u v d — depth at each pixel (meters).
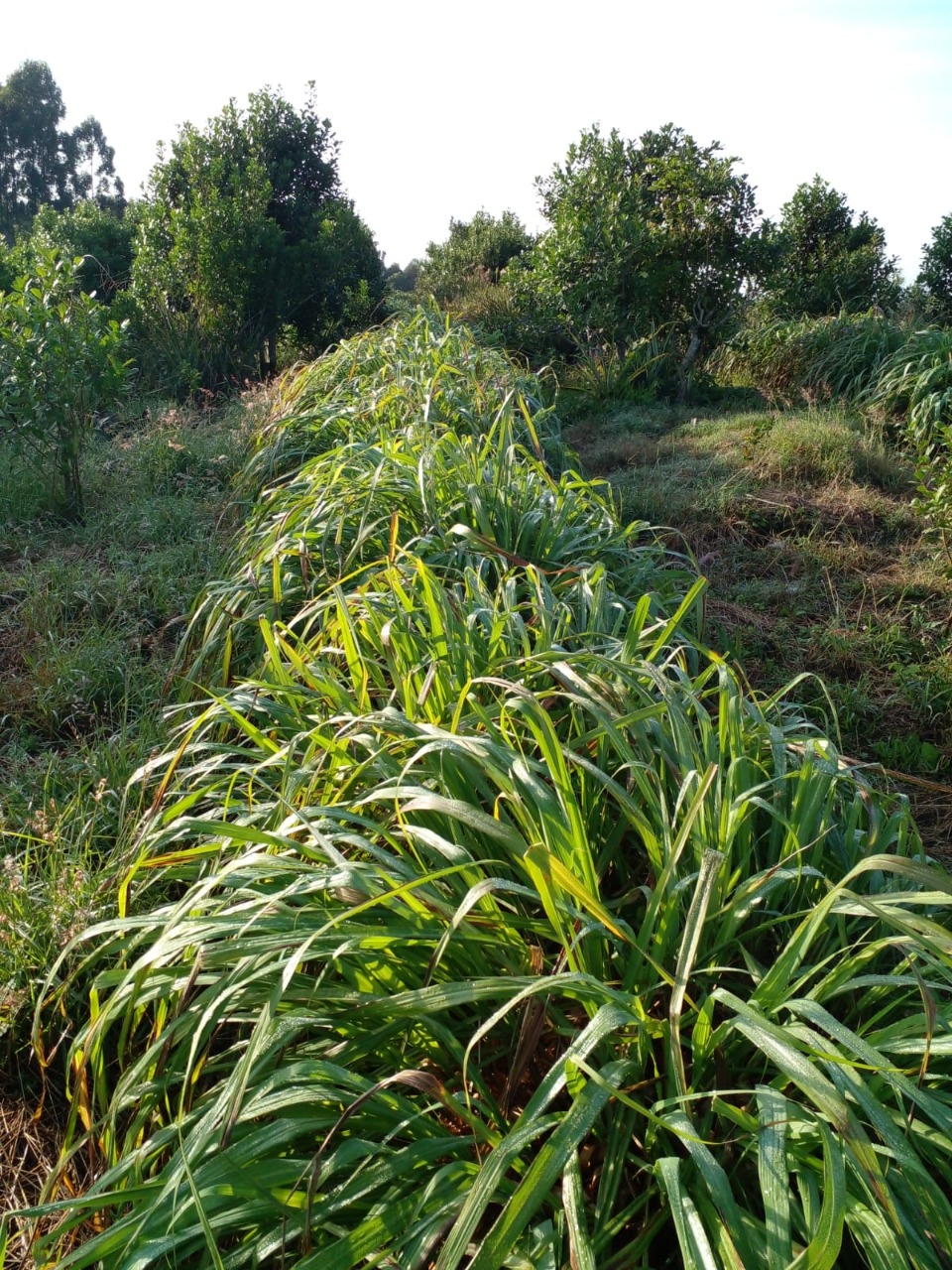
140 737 3.75
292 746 2.74
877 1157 1.72
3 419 6.53
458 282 18.19
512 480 5.13
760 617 5.38
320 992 2.06
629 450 8.37
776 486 7.05
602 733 2.66
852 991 2.24
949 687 4.45
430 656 3.18
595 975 2.16
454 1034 2.18
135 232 14.64
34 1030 2.31
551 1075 1.80
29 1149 2.39
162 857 2.46
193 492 7.05
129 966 2.65
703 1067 1.96
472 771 2.54
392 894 1.97
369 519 4.79
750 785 2.61
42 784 3.66
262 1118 1.98
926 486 6.71
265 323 12.84
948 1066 2.01
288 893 2.08
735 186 10.66
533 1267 1.69
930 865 2.66
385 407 6.78
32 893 2.91
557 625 3.61
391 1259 1.71
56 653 4.48
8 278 12.12
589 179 11.16
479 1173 1.63
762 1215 1.86
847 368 9.99
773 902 2.44
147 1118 2.12
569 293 11.09
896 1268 1.52
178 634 4.99
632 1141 1.99
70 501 6.59
